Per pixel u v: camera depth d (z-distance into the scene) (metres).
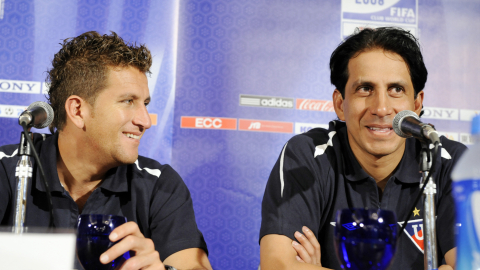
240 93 2.59
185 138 2.53
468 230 0.72
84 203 1.37
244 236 2.51
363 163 1.42
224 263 2.49
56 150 1.34
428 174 0.89
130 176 1.41
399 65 1.30
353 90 1.34
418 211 1.38
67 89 1.30
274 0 2.66
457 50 2.71
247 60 2.61
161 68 2.55
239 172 2.54
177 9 2.60
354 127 1.35
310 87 2.64
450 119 2.67
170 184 1.44
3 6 2.47
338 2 2.70
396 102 1.30
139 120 1.29
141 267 0.87
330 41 2.68
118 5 2.56
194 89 2.56
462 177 0.75
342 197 1.42
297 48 2.65
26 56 2.47
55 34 2.50
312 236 1.29
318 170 1.44
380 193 1.46
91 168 1.32
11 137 2.42
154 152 2.50
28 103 2.45
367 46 1.32
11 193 1.33
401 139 1.33
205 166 2.52
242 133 2.57
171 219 1.37
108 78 1.27
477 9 2.74
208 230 2.49
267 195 1.41
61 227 1.26
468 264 0.71
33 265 0.63
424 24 2.72
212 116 2.55
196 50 2.59
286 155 1.48
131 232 0.85
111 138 1.27
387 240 0.77
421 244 1.36
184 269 1.25
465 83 2.70
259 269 1.32
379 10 2.72
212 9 2.62
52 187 1.26
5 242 0.63
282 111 2.61
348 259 0.78
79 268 0.99
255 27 2.64
